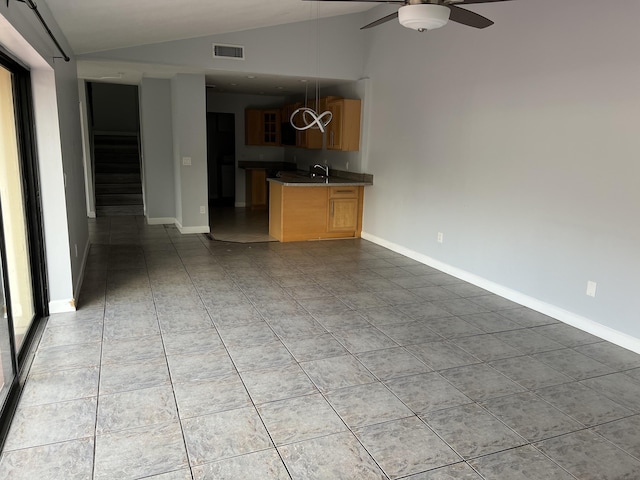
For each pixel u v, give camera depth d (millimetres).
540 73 3939
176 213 7594
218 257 5664
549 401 2676
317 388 2742
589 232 3619
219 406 2529
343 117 6684
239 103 9469
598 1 3428
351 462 2129
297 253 5973
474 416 2512
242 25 5617
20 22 2408
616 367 3105
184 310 3896
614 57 3344
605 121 3438
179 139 6684
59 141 3549
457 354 3232
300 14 5754
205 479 1995
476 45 4609
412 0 2602
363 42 6609
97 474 2006
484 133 4586
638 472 2117
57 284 3736
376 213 6637
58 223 3646
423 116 5484
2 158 3150
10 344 2582
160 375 2834
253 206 9430
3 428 2268
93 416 2406
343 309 4027
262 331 3518
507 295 4426
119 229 7223
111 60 5441
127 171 9977
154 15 4309
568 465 2150
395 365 3049
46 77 3459
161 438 2250
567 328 3742
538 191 4039
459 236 5023
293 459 2137
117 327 3514
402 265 5527
